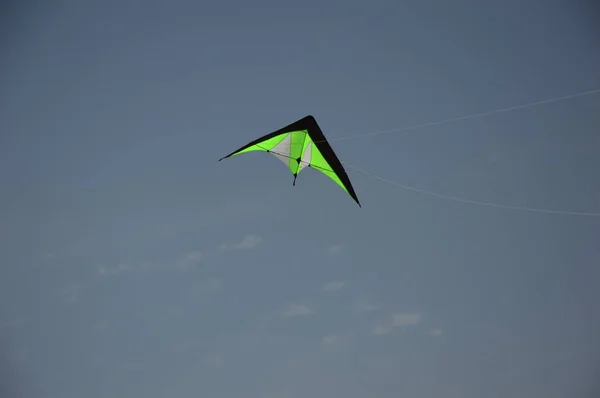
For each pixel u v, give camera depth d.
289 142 18.92
